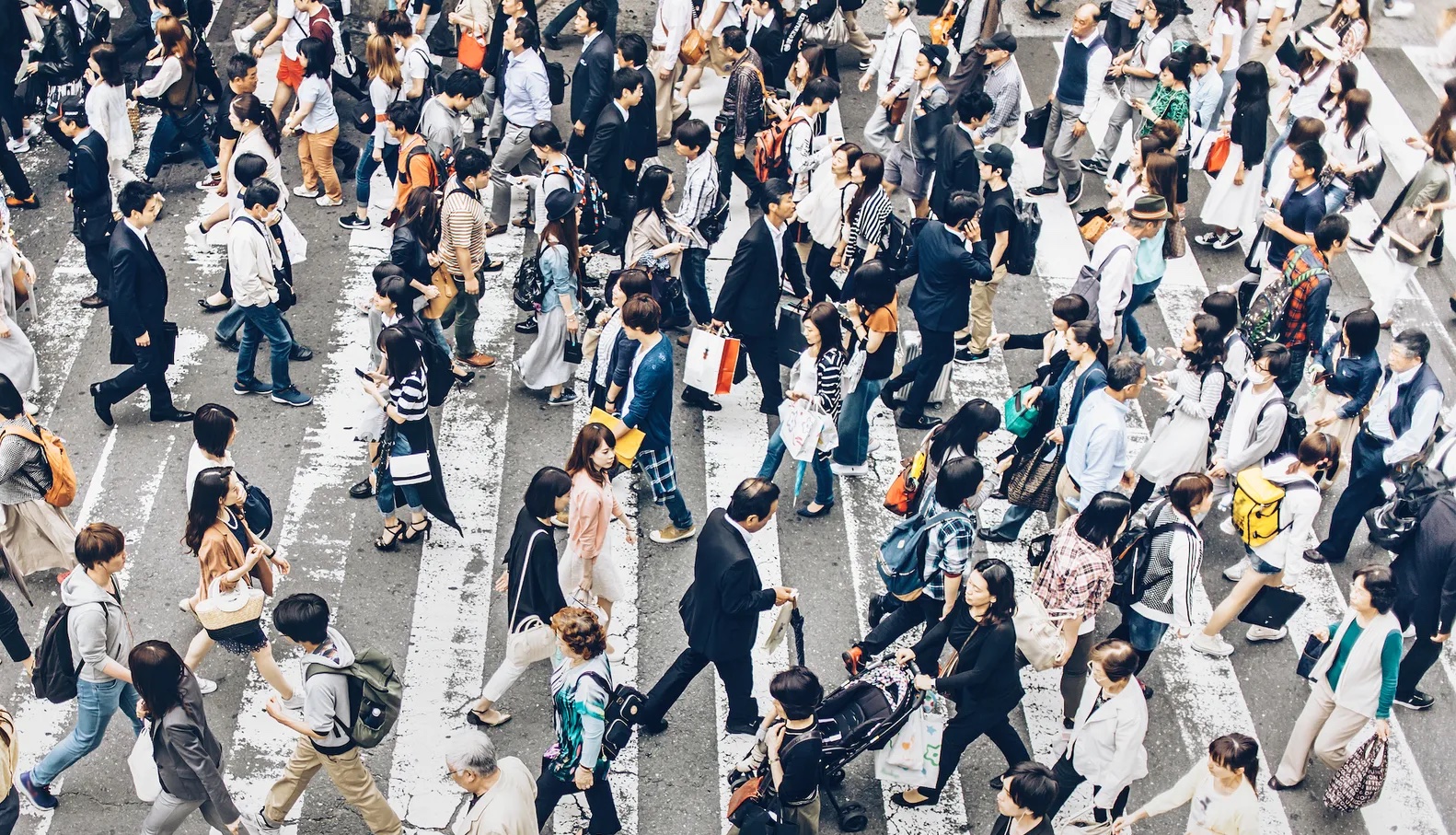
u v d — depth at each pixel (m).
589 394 11.80
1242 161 12.97
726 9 14.91
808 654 9.76
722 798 8.81
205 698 9.17
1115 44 16.08
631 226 11.47
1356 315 10.20
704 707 9.38
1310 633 10.14
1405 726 9.55
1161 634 8.87
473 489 10.87
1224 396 10.31
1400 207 12.23
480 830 7.14
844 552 10.59
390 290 9.81
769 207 10.58
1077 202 14.28
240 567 8.54
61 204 13.78
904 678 8.26
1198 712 9.59
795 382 10.17
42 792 8.48
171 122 13.55
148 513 10.49
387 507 10.11
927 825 8.73
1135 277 11.47
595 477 8.86
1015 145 15.11
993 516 10.93
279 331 11.14
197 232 13.30
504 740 9.05
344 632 9.67
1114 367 9.23
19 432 9.16
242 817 8.41
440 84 13.18
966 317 10.91
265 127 11.86
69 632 7.94
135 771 7.75
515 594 8.59
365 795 8.01
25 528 9.51
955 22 15.52
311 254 13.14
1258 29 15.84
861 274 10.07
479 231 11.12
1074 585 8.45
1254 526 9.26
